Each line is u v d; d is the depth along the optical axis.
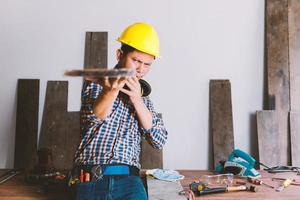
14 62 2.84
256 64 2.89
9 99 2.86
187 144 2.91
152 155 2.83
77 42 2.84
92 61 2.80
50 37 2.83
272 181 2.27
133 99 1.72
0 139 2.88
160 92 2.88
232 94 2.91
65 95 2.83
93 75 1.30
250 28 2.87
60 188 2.07
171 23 2.84
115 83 1.46
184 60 2.87
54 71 2.85
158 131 1.88
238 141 2.93
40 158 2.29
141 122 1.80
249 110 2.91
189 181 2.26
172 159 2.92
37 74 2.85
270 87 2.84
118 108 1.78
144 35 1.75
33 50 2.84
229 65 2.88
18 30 2.82
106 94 1.55
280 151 2.82
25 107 2.82
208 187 2.07
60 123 2.81
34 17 2.82
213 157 2.86
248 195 1.98
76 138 2.81
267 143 2.82
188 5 2.84
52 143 2.80
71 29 2.83
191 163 2.92
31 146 2.80
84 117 1.73
